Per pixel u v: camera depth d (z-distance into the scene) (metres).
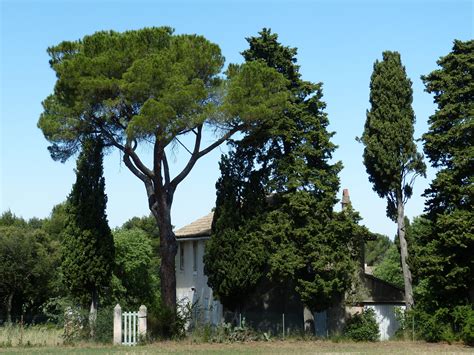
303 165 41.84
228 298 41.34
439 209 41.19
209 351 32.72
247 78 39.28
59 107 37.28
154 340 37.97
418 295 42.78
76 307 38.69
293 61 44.03
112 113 37.38
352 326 41.69
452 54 41.44
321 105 43.16
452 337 38.91
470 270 39.22
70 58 38.94
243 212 41.69
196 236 49.78
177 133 37.53
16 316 56.47
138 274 54.62
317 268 40.12
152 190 41.19
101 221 41.06
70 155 40.16
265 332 42.94
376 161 42.97
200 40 40.06
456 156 39.94
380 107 43.31
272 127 41.81
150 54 37.78
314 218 41.38
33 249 59.38
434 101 42.03
